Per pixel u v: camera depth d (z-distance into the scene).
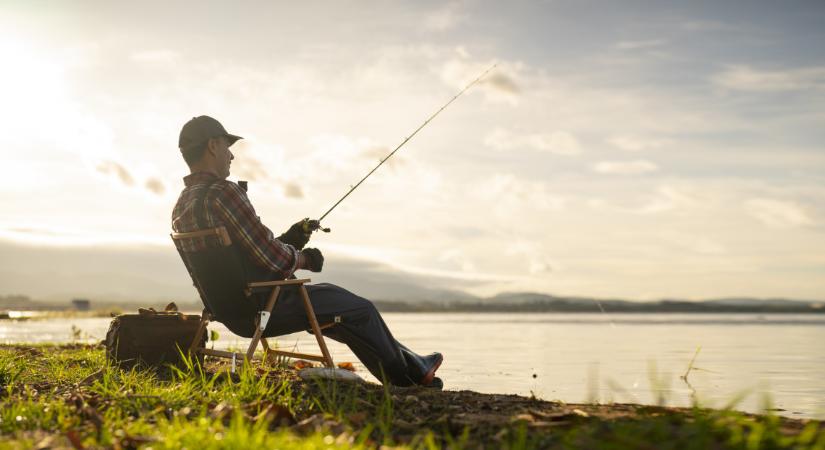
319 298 4.41
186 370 4.75
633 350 11.55
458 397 3.74
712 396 5.70
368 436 3.00
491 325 26.34
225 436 2.65
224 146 4.40
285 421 3.15
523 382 6.39
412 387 4.07
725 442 2.47
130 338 4.83
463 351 10.88
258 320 4.20
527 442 2.68
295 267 4.36
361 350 4.48
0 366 4.62
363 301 4.48
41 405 3.38
